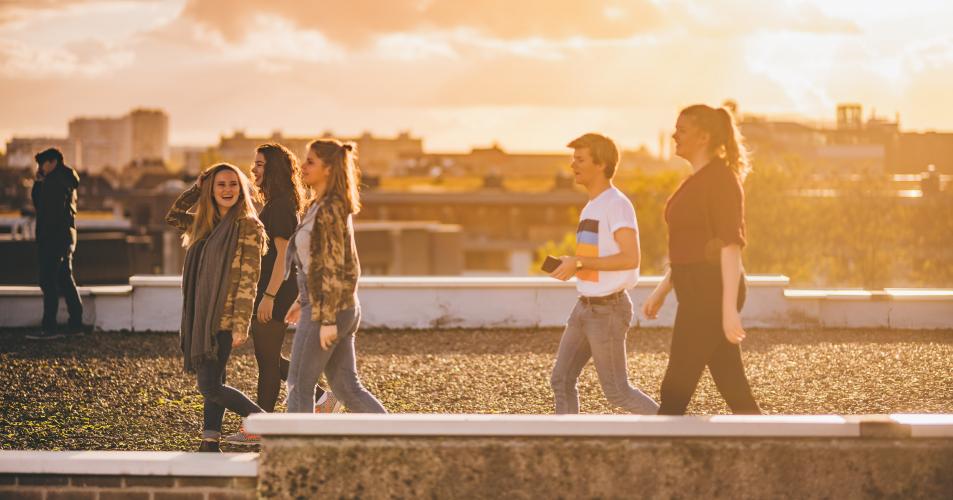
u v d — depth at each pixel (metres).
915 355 11.05
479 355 11.01
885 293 13.29
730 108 5.76
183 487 5.29
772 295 13.24
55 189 11.94
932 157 123.38
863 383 9.48
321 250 6.09
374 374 9.88
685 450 5.21
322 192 6.24
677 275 5.67
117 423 7.82
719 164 5.64
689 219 5.62
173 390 9.10
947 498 5.27
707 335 5.61
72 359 10.70
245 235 6.40
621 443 5.21
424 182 120.81
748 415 5.39
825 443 5.25
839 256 55.28
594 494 5.21
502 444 5.18
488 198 106.56
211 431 6.52
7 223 56.66
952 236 57.41
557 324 13.09
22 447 7.10
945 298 13.20
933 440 5.25
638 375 10.02
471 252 104.62
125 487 5.31
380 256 69.31
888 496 5.26
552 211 106.50
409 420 5.16
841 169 116.19
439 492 5.18
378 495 5.18
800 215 54.00
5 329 12.90
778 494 5.24
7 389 9.14
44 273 12.02
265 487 5.17
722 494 5.23
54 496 5.32
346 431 5.15
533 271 60.00
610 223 6.25
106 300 12.81
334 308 6.09
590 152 6.31
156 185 126.12
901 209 56.62
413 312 13.05
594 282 6.26
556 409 6.42
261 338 7.13
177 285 12.86
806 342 12.04
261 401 7.15
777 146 112.69
